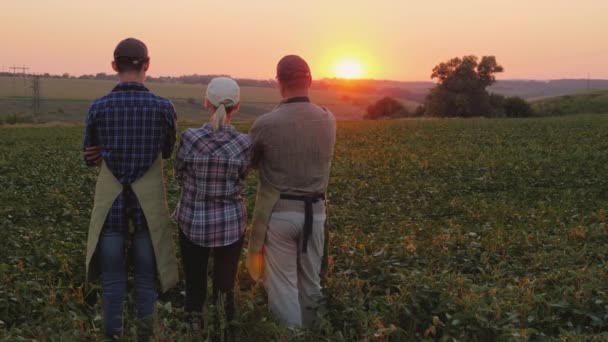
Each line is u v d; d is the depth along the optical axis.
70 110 106.94
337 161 18.81
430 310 4.90
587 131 32.91
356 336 4.57
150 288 4.36
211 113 4.58
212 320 4.44
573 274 5.95
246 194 12.16
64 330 4.59
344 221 9.53
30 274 5.80
